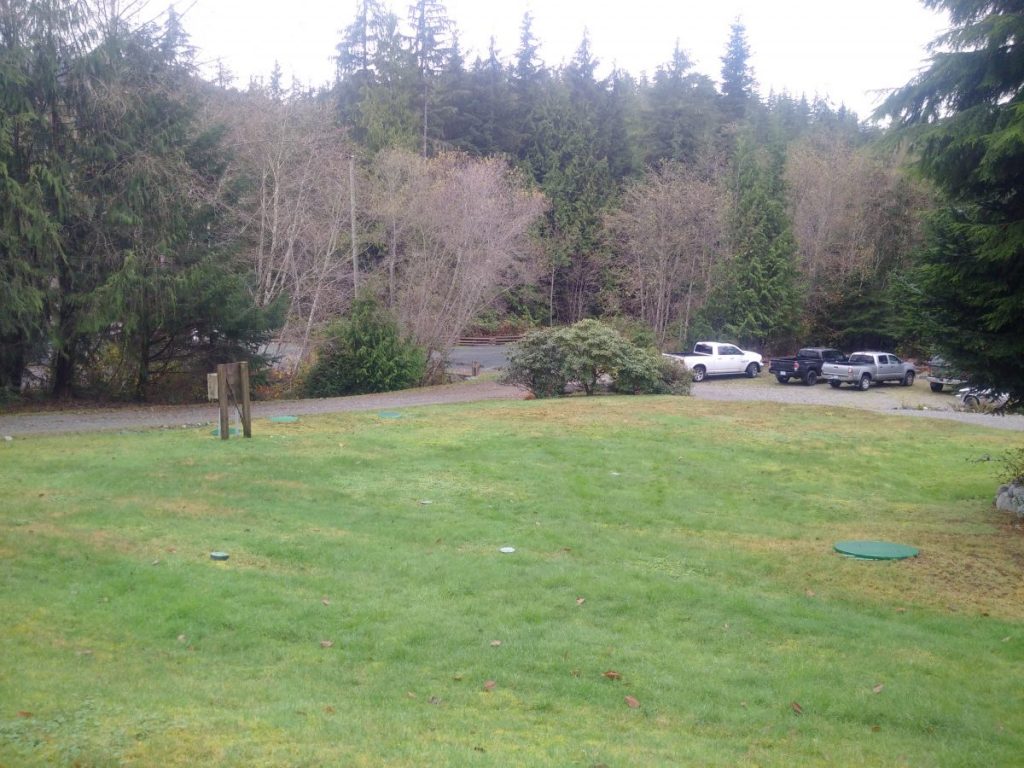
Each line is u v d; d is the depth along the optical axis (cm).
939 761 477
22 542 812
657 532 1041
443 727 489
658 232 5103
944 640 687
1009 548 970
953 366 1084
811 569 880
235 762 409
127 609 667
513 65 6706
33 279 2061
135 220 2161
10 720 441
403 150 4253
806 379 3956
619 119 6384
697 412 2150
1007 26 886
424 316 3594
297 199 3297
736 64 7338
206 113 2959
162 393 2494
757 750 484
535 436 1684
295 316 3244
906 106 1009
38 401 2277
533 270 4934
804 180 5184
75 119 2180
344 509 1063
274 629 650
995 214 993
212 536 893
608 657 626
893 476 1515
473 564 850
